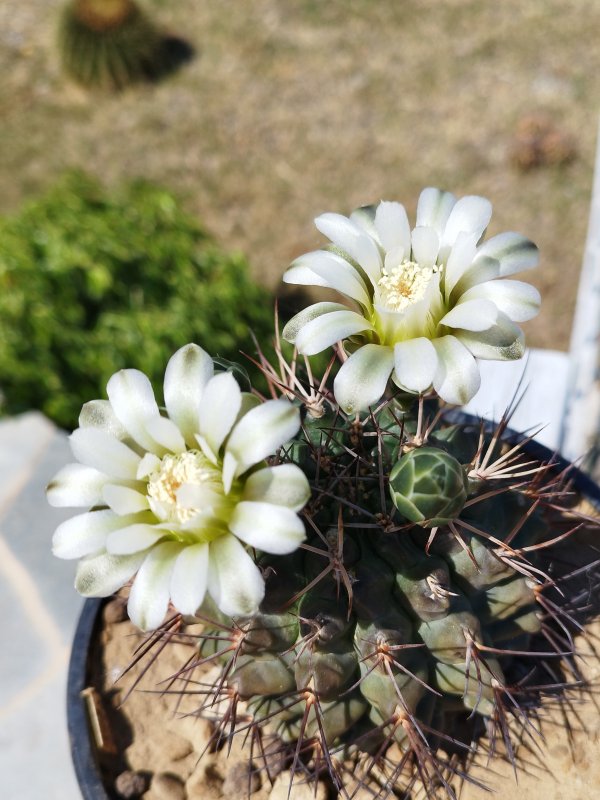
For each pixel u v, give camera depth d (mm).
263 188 629
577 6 768
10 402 388
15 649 318
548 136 614
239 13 800
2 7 829
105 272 385
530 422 293
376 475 161
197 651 184
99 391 379
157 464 138
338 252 156
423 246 148
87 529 136
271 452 126
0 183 646
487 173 618
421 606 155
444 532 159
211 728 201
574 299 528
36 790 287
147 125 694
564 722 192
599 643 201
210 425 131
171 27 787
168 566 130
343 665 158
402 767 181
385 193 614
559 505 217
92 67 713
